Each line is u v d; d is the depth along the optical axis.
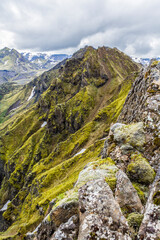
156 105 19.50
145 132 18.25
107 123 113.25
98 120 123.69
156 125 17.50
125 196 12.53
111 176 14.60
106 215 10.11
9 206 120.06
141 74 36.41
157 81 23.25
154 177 14.25
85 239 9.26
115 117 101.69
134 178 15.09
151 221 9.79
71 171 82.94
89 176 14.91
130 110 32.78
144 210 11.38
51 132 188.25
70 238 10.24
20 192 124.25
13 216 113.62
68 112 192.38
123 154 17.80
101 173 15.12
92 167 16.89
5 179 195.12
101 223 9.77
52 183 86.62
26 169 173.25
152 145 16.48
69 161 91.50
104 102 188.00
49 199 62.59
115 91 180.88
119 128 21.27
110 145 20.62
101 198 10.96
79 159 86.69
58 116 190.88
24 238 31.64
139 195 13.26
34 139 199.38
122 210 11.94
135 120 23.73
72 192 14.00
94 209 10.45
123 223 9.88
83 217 10.42
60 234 10.52
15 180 168.12
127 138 18.95
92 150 84.06
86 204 10.90
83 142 112.69
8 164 188.12
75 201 11.85
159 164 14.73
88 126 123.44
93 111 183.25
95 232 9.44
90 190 11.69
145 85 27.36
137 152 17.14
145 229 9.64
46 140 185.62
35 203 75.75
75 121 180.88
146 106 20.78
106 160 18.36
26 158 180.00
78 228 10.62
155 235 9.08
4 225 115.56
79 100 196.38
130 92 39.00
